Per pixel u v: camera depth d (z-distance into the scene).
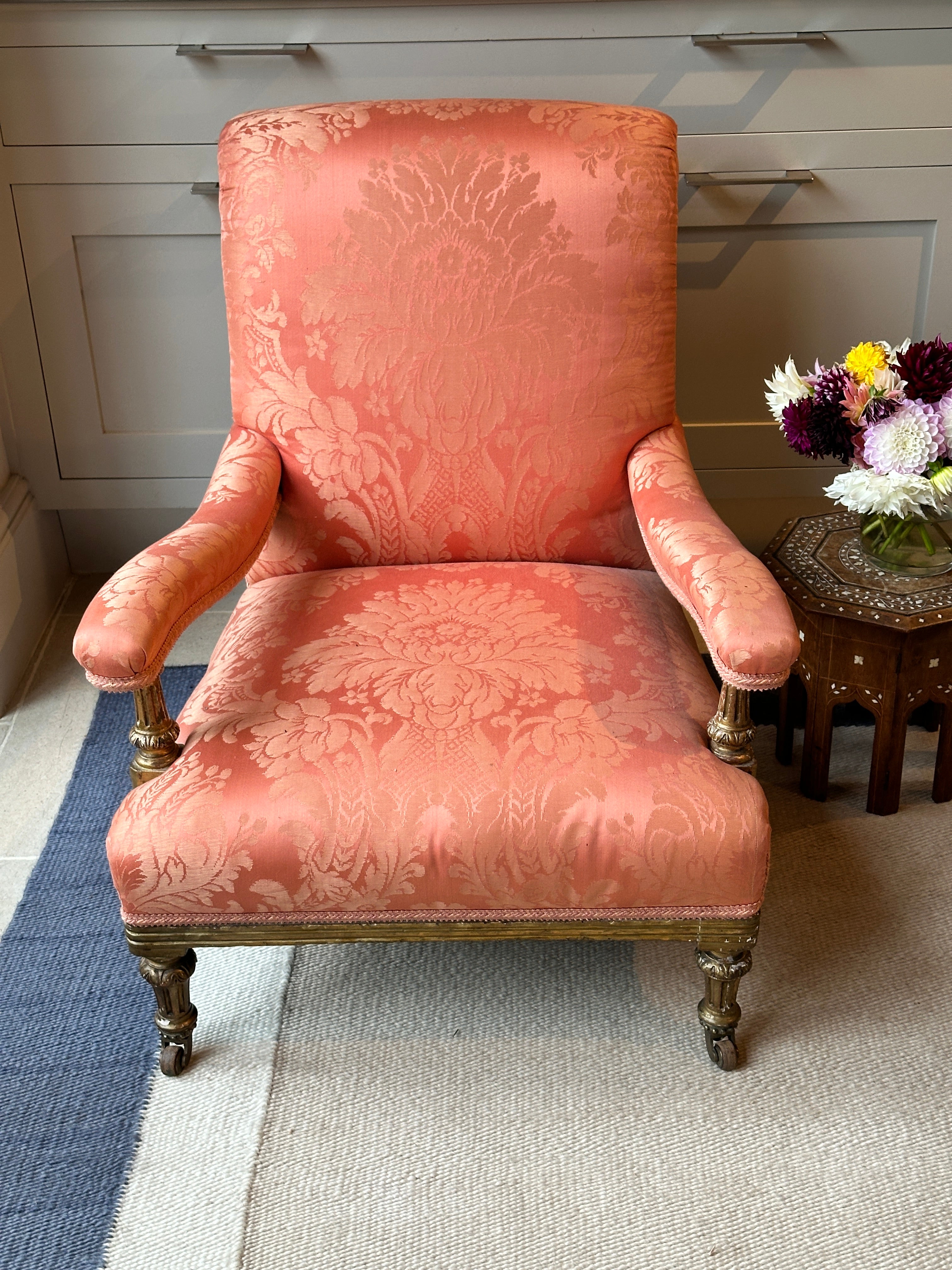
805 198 2.23
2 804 2.02
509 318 1.66
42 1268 1.28
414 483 1.71
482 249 1.64
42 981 1.66
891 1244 1.30
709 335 2.36
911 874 1.83
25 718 2.26
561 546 1.75
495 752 1.33
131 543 2.74
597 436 1.70
